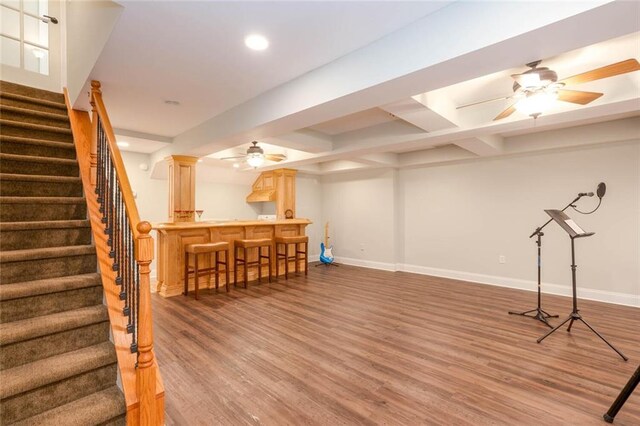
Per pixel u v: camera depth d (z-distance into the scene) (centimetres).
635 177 422
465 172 583
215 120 390
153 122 416
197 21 199
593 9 142
